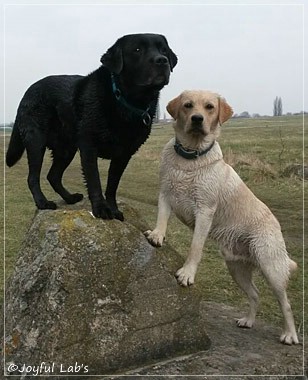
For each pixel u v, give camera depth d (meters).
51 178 2.20
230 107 1.94
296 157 7.60
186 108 1.89
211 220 1.92
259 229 2.01
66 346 1.63
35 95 2.03
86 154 1.85
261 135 12.16
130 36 1.80
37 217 1.87
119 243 1.77
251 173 6.36
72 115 1.92
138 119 1.85
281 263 2.02
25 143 2.06
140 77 1.76
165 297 1.83
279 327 2.26
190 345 1.88
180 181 1.89
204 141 1.89
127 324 1.75
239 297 2.78
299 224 4.33
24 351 1.65
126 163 1.98
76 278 1.67
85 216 1.79
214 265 3.31
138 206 5.24
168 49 1.90
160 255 1.86
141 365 1.77
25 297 1.71
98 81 1.84
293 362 1.85
